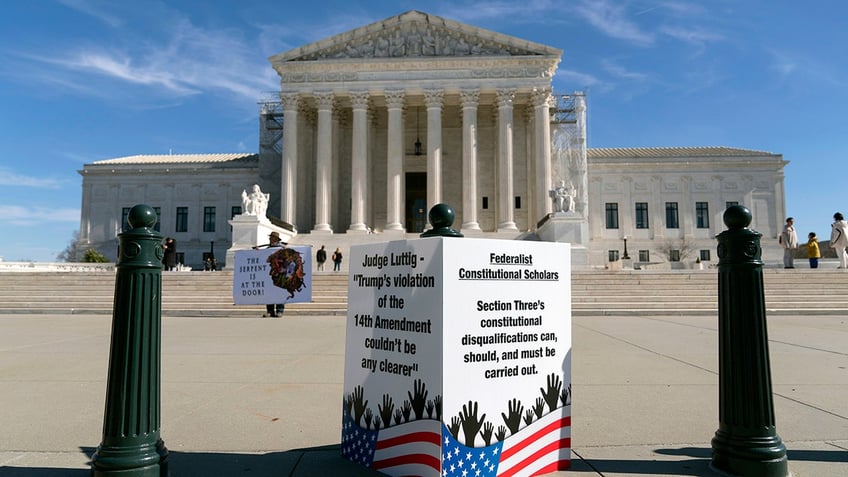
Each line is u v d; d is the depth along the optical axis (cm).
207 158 7325
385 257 495
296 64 4819
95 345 1303
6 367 1008
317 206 4716
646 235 6769
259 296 2083
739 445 473
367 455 501
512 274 471
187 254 6669
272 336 1490
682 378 905
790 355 1145
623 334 1535
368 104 4950
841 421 648
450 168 5428
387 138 5331
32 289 2630
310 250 2123
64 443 575
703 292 2470
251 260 2105
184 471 492
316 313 2214
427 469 433
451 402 429
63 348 1252
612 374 940
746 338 482
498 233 4562
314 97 4844
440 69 4794
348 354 536
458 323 438
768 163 6781
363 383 513
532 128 4988
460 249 444
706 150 7169
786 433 601
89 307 2402
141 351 446
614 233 6781
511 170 4681
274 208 5897
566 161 5669
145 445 440
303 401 752
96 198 6800
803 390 816
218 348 1255
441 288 434
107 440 436
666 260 6681
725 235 502
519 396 468
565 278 509
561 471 491
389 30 4875
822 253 5356
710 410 702
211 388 832
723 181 6825
